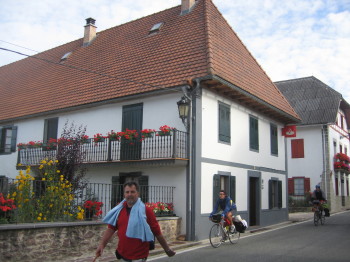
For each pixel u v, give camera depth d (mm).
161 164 12500
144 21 19891
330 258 8969
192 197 12406
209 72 12633
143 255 4582
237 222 11883
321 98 30750
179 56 14898
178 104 12461
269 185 17953
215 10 17984
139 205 4695
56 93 18219
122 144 14031
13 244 7742
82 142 13773
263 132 17797
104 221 4777
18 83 22297
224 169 14219
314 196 17391
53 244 8508
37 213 8969
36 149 16312
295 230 15133
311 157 28766
